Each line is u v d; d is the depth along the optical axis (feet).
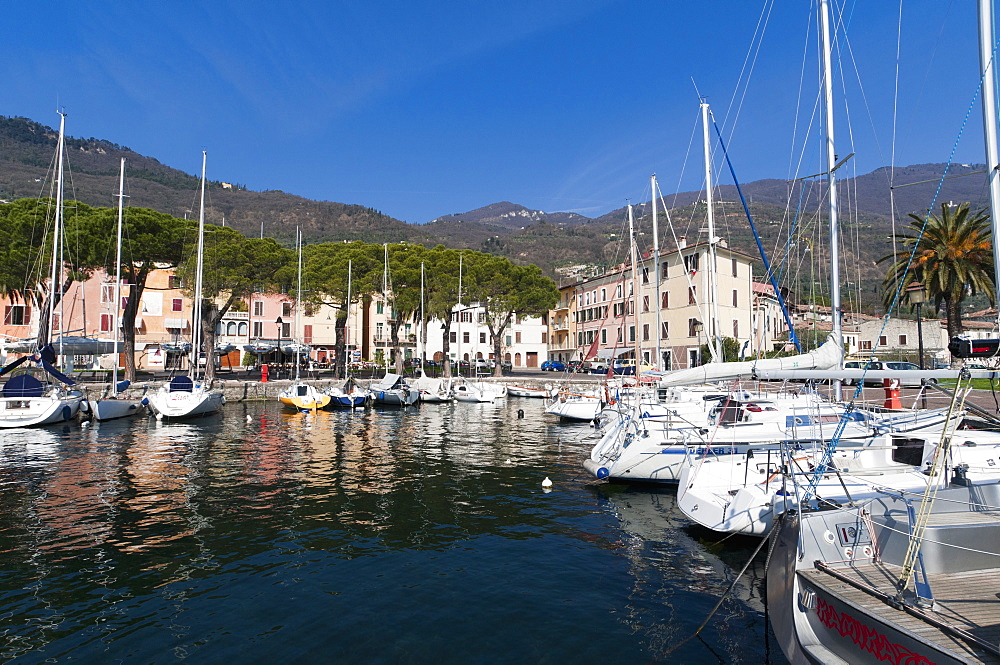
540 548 37.04
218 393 118.32
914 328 189.88
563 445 79.97
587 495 50.98
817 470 31.86
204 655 23.53
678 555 35.83
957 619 18.58
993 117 27.78
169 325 209.67
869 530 23.81
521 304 196.54
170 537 38.55
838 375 33.68
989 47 27.86
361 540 38.34
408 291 182.80
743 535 38.01
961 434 41.63
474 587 30.73
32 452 70.13
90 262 129.08
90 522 41.68
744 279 188.34
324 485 53.93
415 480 56.44
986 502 25.50
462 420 112.27
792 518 23.76
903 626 18.28
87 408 102.53
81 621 26.50
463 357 296.10
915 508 24.54
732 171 63.62
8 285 123.85
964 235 106.42
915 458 37.81
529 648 24.35
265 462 65.16
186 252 143.33
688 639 25.18
